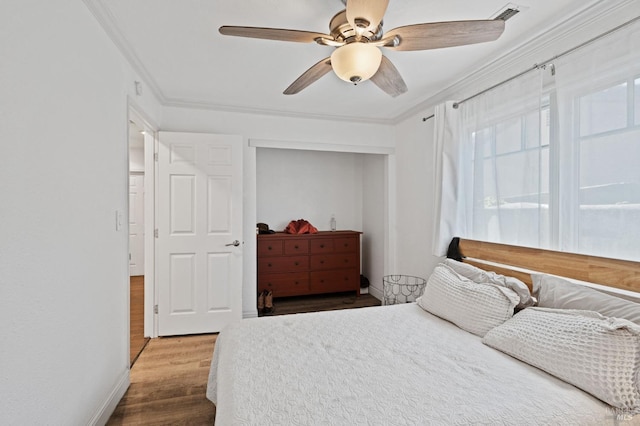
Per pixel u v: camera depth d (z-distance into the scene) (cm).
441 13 178
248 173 354
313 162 488
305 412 111
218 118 343
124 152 216
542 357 140
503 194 228
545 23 186
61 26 138
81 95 156
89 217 164
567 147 183
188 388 219
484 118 245
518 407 115
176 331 314
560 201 186
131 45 212
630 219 156
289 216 477
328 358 153
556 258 188
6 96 106
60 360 137
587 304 156
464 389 126
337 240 441
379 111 357
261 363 148
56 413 134
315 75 195
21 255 113
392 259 399
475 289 196
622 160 159
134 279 536
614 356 122
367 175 481
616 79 161
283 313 381
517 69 227
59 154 136
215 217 322
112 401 192
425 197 334
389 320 206
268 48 219
